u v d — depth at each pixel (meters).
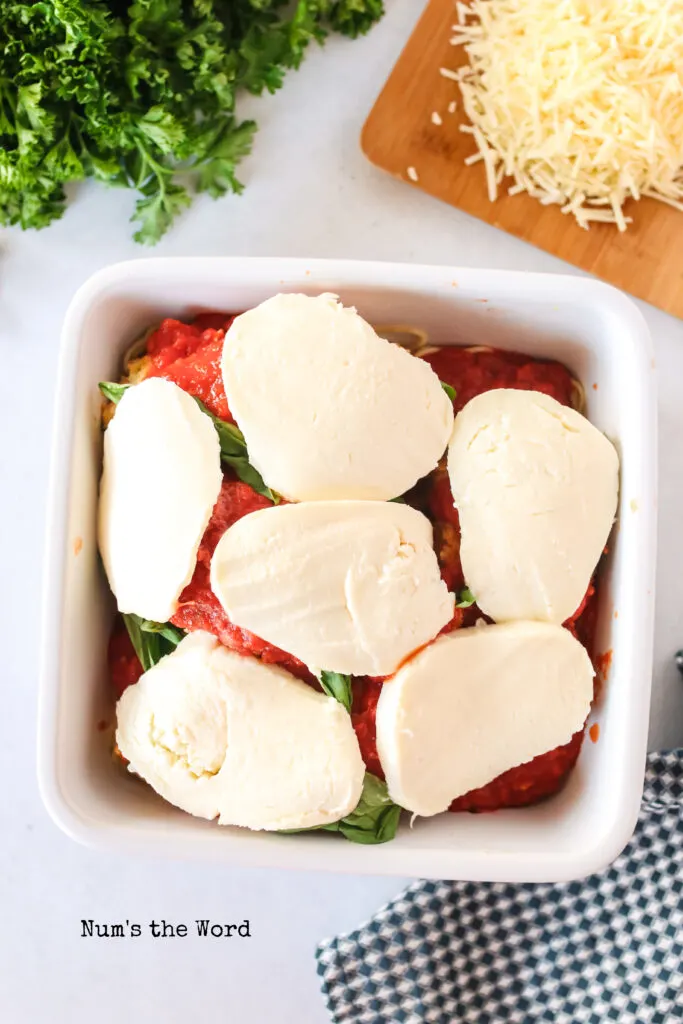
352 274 0.56
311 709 0.53
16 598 0.67
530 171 0.64
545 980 0.63
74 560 0.55
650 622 0.54
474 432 0.55
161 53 0.60
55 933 0.67
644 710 0.54
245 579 0.52
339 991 0.63
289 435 0.53
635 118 0.61
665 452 0.65
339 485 0.53
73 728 0.55
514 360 0.60
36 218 0.64
